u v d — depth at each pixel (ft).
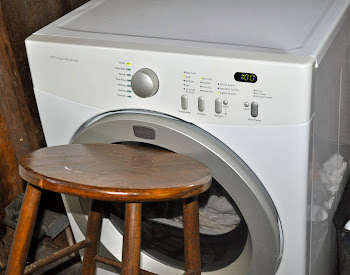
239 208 3.92
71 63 4.00
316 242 4.44
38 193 3.61
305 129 3.52
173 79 3.69
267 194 3.90
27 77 5.19
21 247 3.67
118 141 4.09
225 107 3.63
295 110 3.46
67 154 3.72
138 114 3.95
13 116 5.24
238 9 4.38
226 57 3.50
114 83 3.90
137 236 3.39
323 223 4.59
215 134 3.76
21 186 5.62
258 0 4.55
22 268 3.73
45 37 4.10
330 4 4.33
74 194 3.19
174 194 3.20
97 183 3.21
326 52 3.76
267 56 3.48
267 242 3.94
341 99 4.55
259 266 4.09
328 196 4.59
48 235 5.36
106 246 4.73
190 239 3.92
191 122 3.79
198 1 4.64
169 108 3.80
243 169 3.81
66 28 4.25
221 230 4.43
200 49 3.66
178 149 3.87
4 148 5.36
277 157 3.67
